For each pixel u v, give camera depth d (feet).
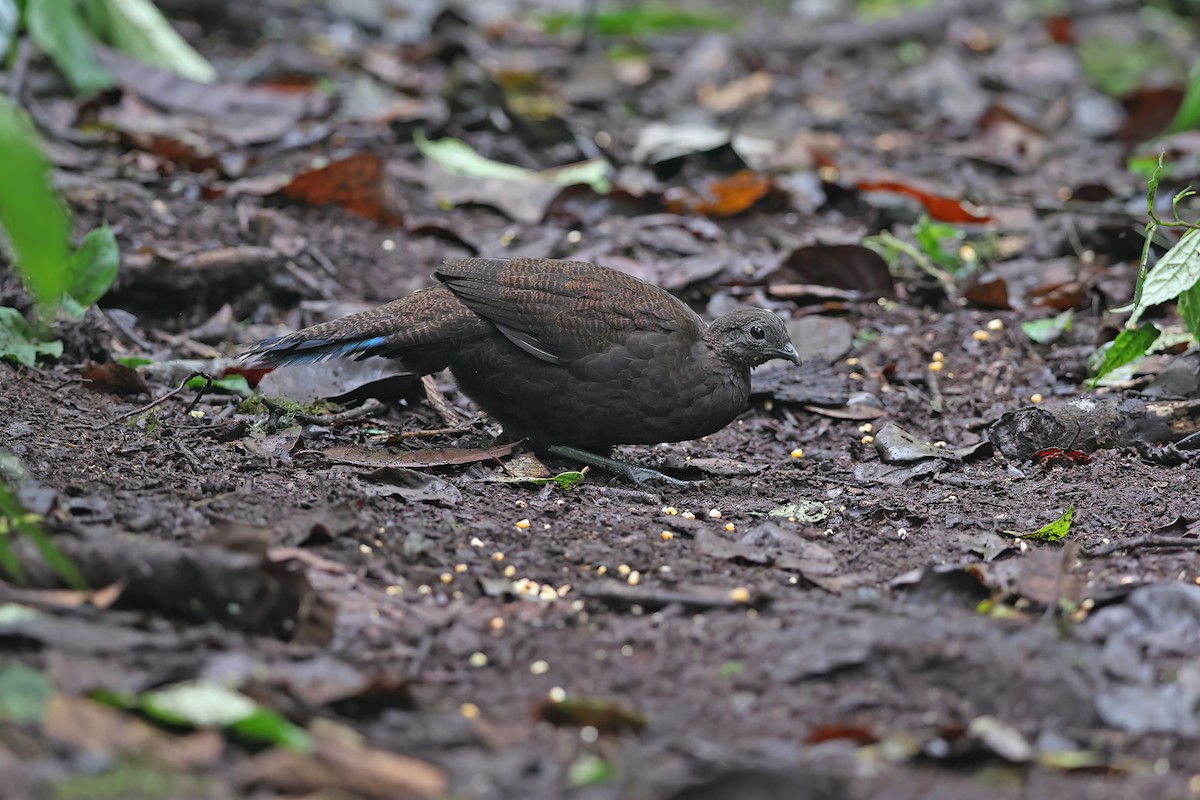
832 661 23.56
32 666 21.47
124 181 51.39
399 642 24.64
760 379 41.81
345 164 51.34
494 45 82.99
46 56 62.34
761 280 49.16
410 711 22.39
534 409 34.78
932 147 68.59
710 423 35.24
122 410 36.47
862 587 27.78
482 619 25.93
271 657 23.30
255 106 62.13
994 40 90.53
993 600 26.81
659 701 23.03
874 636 23.98
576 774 20.22
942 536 31.04
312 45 76.69
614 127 68.74
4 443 31.58
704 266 49.06
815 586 27.89
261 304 45.80
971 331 46.29
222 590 24.11
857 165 62.85
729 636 24.95
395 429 37.96
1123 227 51.67
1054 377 42.63
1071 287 47.06
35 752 19.33
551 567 28.48
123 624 23.56
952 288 49.39
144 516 27.71
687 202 56.39
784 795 19.20
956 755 21.06
